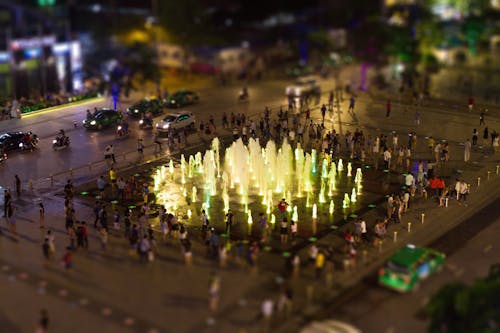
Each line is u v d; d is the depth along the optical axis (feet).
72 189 168.55
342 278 128.47
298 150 193.36
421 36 365.20
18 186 168.25
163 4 354.54
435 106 270.05
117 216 147.64
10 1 354.13
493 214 159.53
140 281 126.00
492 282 102.32
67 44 367.45
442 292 105.40
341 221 155.43
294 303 119.24
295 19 419.74
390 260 126.00
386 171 189.67
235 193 173.06
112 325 110.83
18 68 344.69
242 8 400.26
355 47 393.91
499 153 206.39
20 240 142.92
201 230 150.00
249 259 132.16
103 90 291.58
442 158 197.06
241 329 110.52
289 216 158.20
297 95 282.56
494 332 96.73
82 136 221.46
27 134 205.26
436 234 148.56
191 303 118.32
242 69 336.08
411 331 111.55
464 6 459.32
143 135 225.15
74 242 140.97
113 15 384.68
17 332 108.99
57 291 121.70
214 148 209.77
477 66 388.57
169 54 358.23
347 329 106.11
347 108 266.57
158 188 176.04
